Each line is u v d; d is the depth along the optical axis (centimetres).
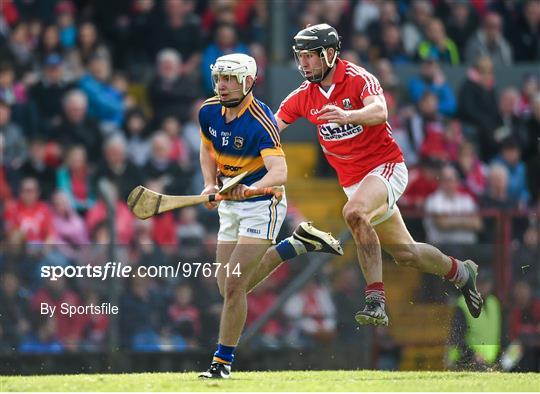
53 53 4675
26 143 4403
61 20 4759
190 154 4606
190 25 4934
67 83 4562
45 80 4547
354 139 2673
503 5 5434
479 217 3781
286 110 2738
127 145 4600
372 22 5069
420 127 4725
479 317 3278
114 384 2353
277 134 2397
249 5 5012
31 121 4462
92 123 4550
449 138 4738
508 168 4847
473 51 5297
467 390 2305
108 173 4434
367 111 2514
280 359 3391
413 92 4856
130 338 3300
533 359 3334
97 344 3294
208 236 4272
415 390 2292
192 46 4925
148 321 3303
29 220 4184
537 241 3775
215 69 2345
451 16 5288
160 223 4222
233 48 4847
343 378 2575
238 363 3378
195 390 2241
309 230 2617
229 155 2425
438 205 4553
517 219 3788
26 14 4741
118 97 4650
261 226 2395
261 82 4734
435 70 4884
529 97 5047
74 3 4912
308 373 2750
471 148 4759
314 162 4628
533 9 5469
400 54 5109
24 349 3262
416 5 5206
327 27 2606
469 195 4697
